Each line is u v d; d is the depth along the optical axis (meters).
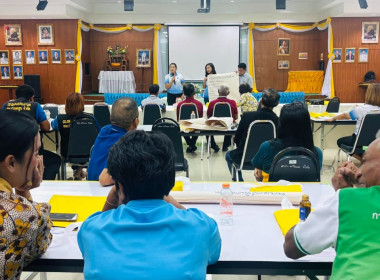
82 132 4.20
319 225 1.17
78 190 2.17
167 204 1.14
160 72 12.59
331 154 6.06
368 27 11.21
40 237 1.34
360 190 1.16
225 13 12.06
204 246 1.08
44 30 11.27
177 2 12.03
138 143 1.13
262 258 1.41
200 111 5.92
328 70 11.42
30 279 2.28
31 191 2.15
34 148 1.31
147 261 1.01
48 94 11.53
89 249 1.05
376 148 1.21
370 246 1.07
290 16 12.15
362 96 11.50
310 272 1.40
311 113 5.43
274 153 2.54
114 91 11.97
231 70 12.33
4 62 11.44
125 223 1.06
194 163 5.69
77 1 10.59
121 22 12.30
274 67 12.55
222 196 1.81
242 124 3.87
